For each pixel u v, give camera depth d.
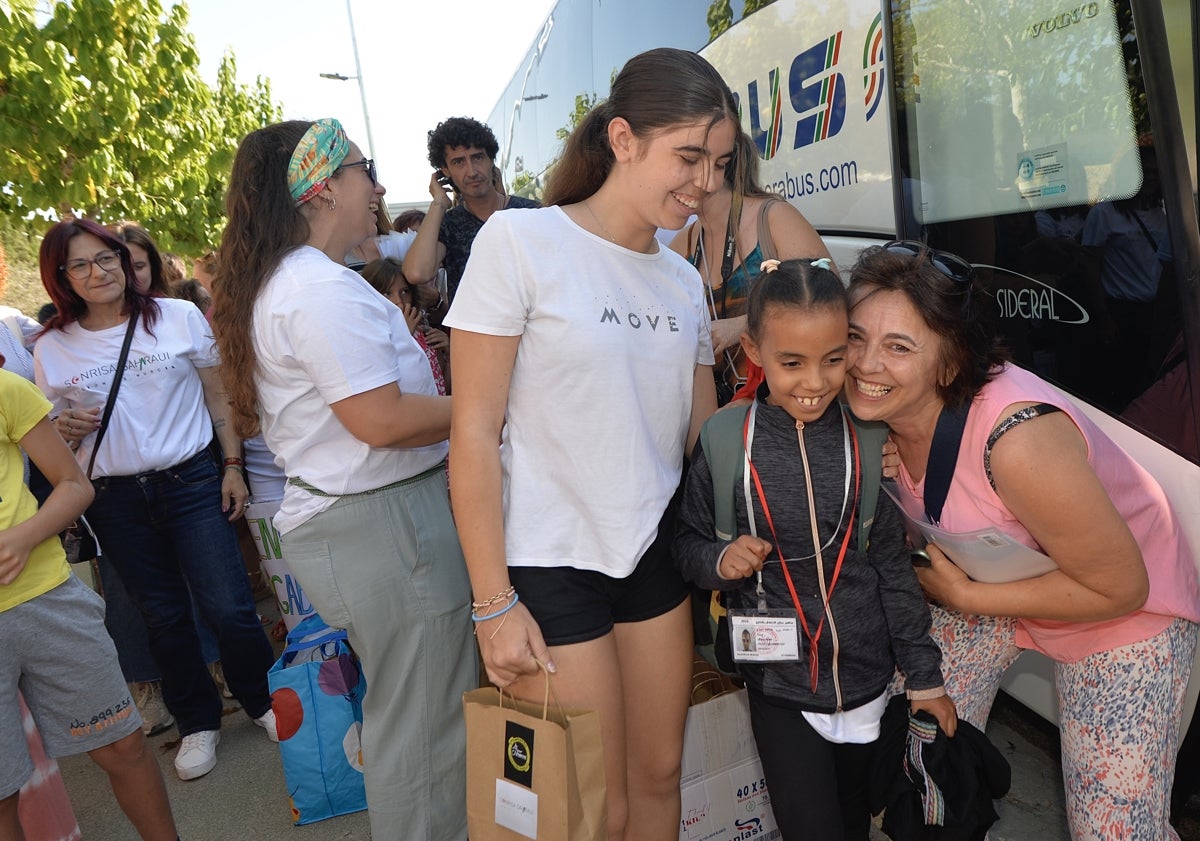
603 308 1.64
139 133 11.49
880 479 1.74
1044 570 1.73
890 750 1.86
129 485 3.17
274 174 2.00
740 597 1.87
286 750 2.90
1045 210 2.26
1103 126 2.10
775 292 1.60
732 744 2.18
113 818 3.12
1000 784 1.85
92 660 2.24
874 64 2.78
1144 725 1.76
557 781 1.53
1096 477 1.57
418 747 2.13
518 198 4.55
